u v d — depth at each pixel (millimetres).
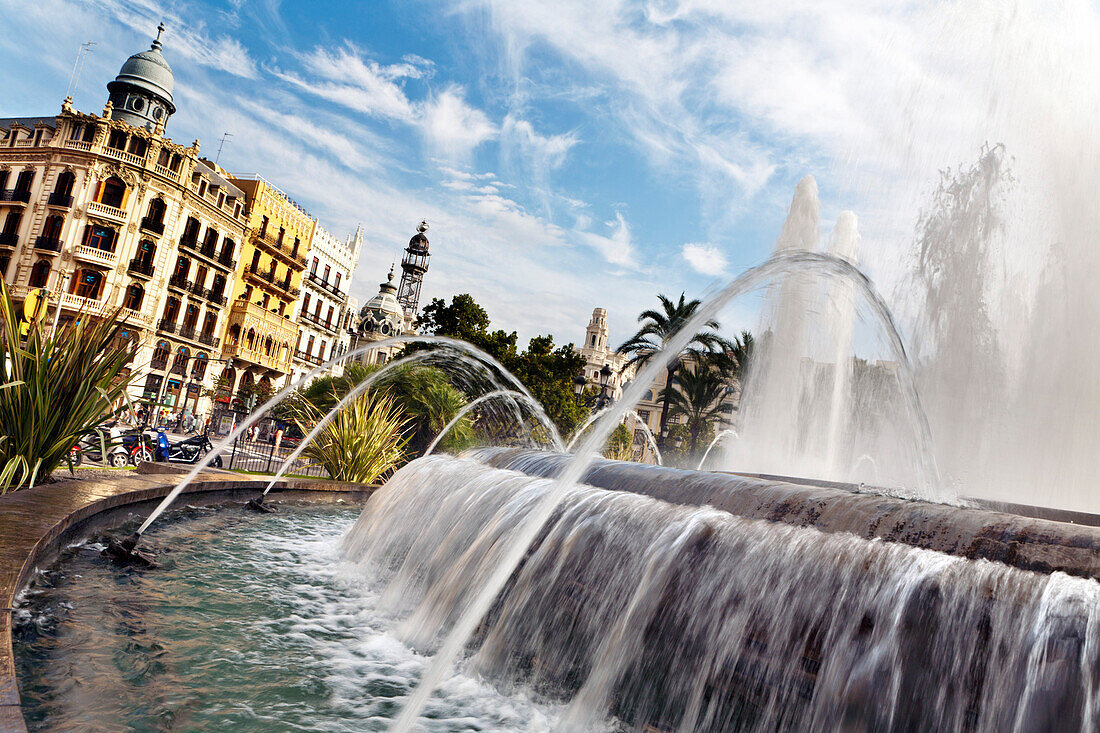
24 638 3775
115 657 3789
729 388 34281
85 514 6145
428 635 5105
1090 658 2492
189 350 49969
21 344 7691
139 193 44281
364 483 13641
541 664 4418
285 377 64562
